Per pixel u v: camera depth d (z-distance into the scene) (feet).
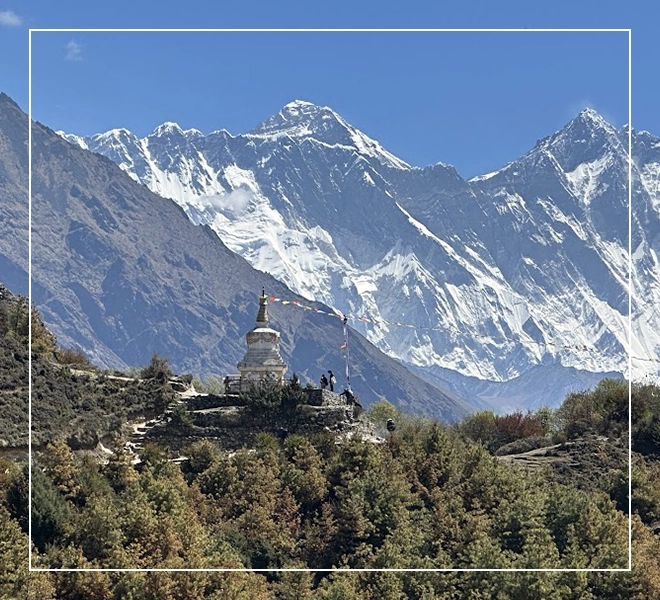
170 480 653.30
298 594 601.21
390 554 616.39
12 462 649.20
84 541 592.60
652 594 635.66
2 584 549.95
